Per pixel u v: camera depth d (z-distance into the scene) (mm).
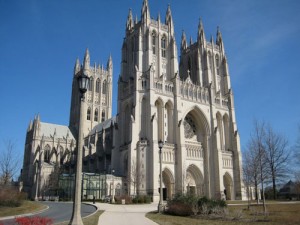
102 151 142250
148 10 132125
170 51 132375
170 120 119750
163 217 43062
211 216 42625
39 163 146500
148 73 117188
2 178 72562
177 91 121500
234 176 129625
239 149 132625
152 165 104438
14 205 60000
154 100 115000
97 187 108562
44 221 21656
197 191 119250
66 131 190875
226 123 138750
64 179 119000
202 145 127125
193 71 147375
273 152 105750
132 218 40500
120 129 122625
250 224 35281
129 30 138625
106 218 39688
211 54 148875
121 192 108438
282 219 40094
